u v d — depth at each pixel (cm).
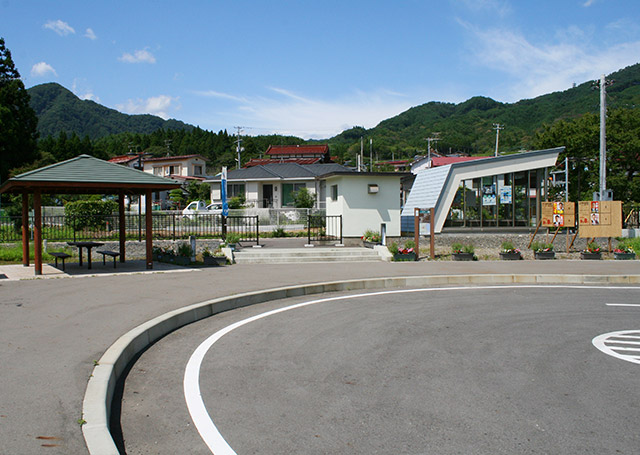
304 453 339
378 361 552
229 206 3238
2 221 1733
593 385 480
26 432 325
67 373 439
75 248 1645
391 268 1302
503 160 1900
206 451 340
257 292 906
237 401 432
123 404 423
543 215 1692
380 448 347
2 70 3478
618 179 3014
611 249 1767
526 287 1100
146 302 792
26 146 3450
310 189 3575
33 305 753
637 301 931
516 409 420
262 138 10975
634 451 346
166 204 4209
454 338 654
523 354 584
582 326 726
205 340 635
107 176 1134
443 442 358
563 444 356
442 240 1809
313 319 763
